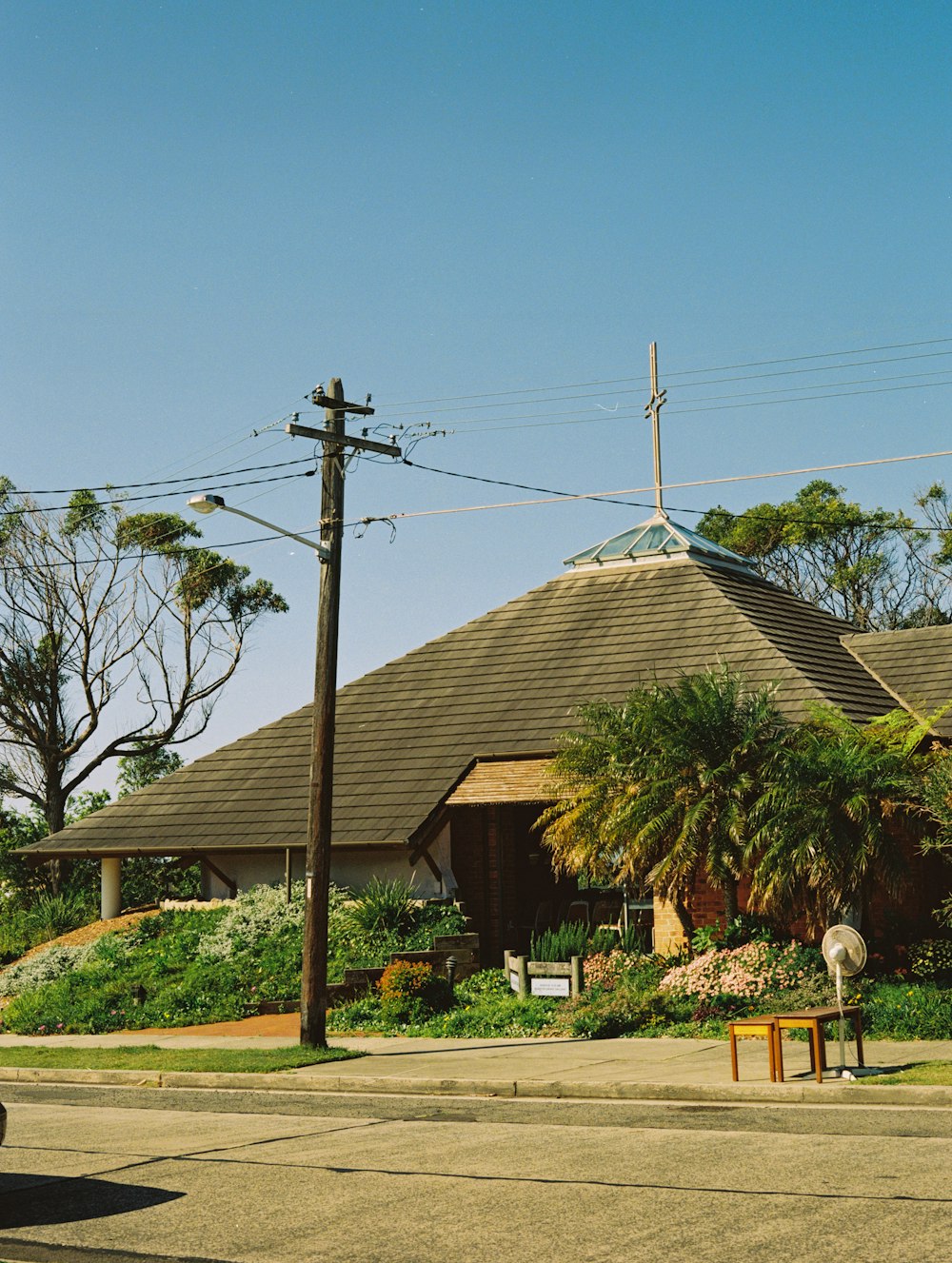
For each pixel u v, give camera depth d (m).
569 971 21.05
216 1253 8.19
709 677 21.09
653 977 20.28
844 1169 9.75
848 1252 7.53
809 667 27.39
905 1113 12.26
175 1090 16.83
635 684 27.84
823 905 19.33
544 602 33.00
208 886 30.38
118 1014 23.52
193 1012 23.11
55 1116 14.56
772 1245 7.75
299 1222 8.88
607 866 21.47
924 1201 8.62
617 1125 12.38
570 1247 7.94
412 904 25.91
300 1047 18.66
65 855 30.72
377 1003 22.09
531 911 28.09
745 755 20.09
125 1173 10.84
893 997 17.83
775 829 19.06
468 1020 20.23
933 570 54.59
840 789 19.09
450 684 30.89
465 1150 11.32
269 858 29.16
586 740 21.50
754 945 19.78
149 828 30.38
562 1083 14.69
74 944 29.80
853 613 55.34
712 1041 17.36
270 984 23.95
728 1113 12.82
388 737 29.75
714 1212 8.62
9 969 29.05
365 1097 15.34
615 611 31.23
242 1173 10.66
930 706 27.66
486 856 27.28
